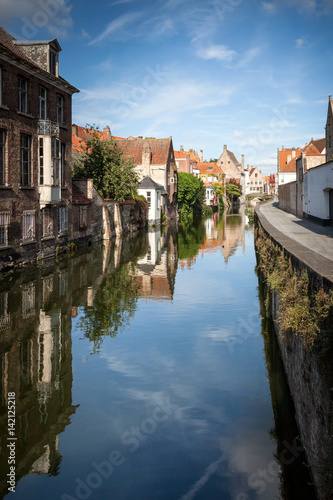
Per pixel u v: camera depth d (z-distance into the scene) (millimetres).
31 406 7270
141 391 7887
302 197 31016
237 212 78500
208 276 18406
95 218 29281
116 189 33594
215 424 6785
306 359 5812
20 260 18781
